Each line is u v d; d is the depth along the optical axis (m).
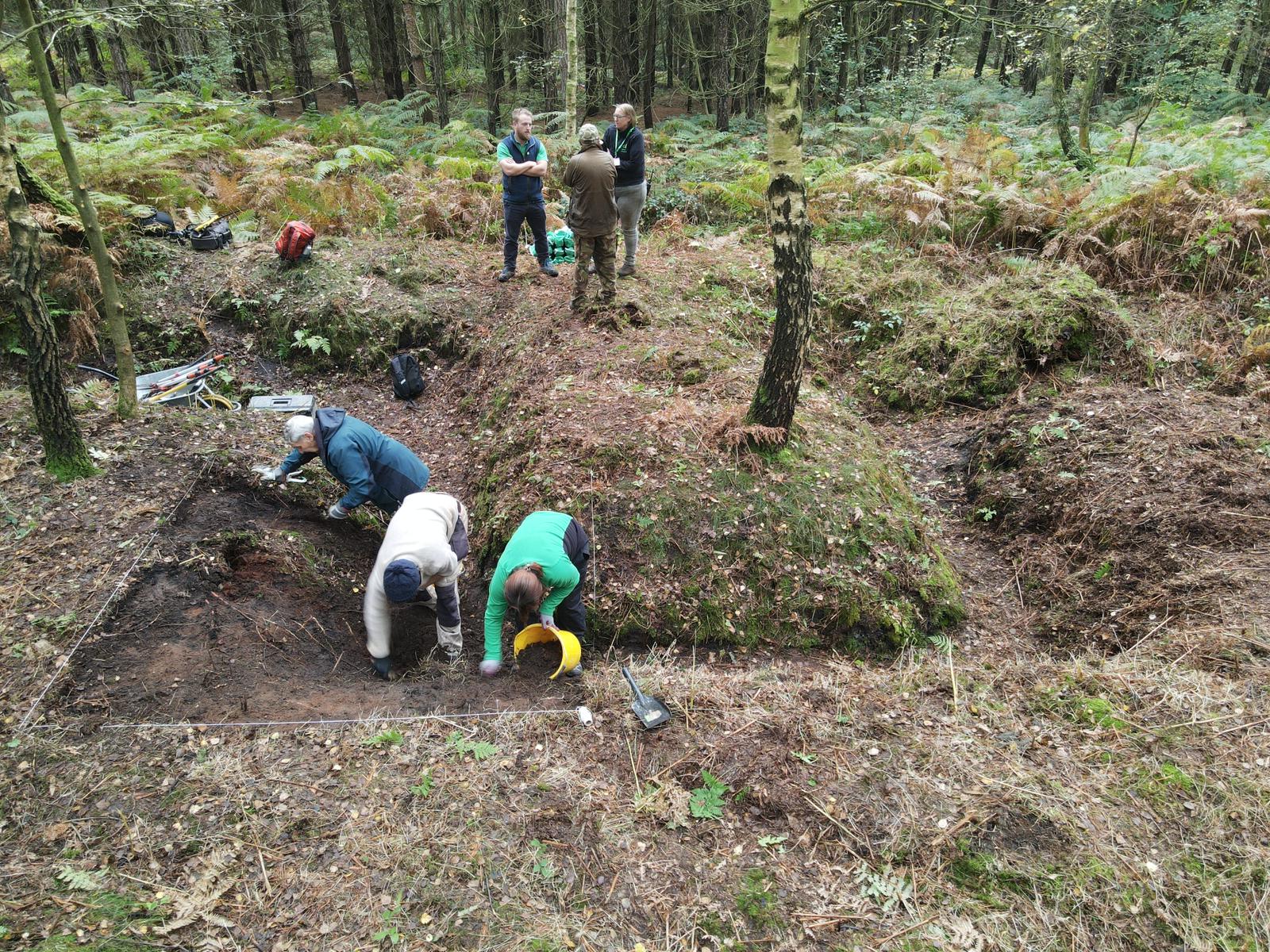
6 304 6.65
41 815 3.13
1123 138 12.58
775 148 4.28
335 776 3.40
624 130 7.25
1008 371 6.93
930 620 4.68
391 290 7.99
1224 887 2.94
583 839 3.19
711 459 5.03
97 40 16.81
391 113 16.36
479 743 3.59
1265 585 4.31
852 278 8.51
